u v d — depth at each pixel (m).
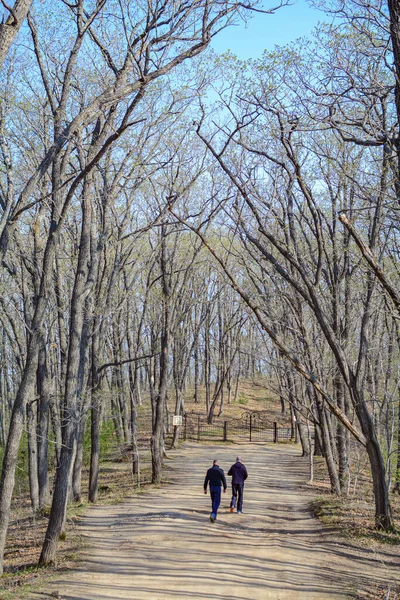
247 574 10.48
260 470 25.22
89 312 15.38
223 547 12.49
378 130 11.64
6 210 12.23
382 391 18.19
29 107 15.28
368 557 11.36
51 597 9.45
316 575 10.35
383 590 9.38
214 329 50.50
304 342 18.58
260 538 13.32
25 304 18.23
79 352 13.77
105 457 29.56
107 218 15.80
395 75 9.73
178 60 11.31
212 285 40.34
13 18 8.34
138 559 11.68
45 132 15.81
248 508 17.03
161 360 22.73
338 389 19.56
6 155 14.27
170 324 23.61
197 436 38.22
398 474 18.77
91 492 18.72
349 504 16.70
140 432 36.28
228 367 42.69
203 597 9.27
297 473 24.33
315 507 16.67
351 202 16.12
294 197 16.95
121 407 27.72
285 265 18.98
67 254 19.61
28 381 11.45
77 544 13.02
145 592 9.62
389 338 17.05
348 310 18.19
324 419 19.16
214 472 15.53
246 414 46.06
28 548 13.68
